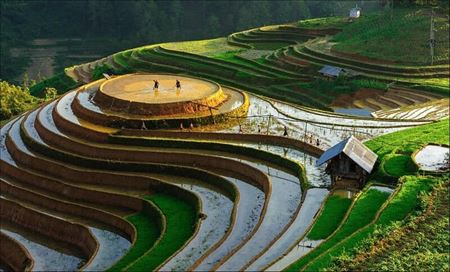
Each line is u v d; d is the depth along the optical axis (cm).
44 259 4353
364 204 4066
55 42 15712
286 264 3344
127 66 10369
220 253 3666
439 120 6019
